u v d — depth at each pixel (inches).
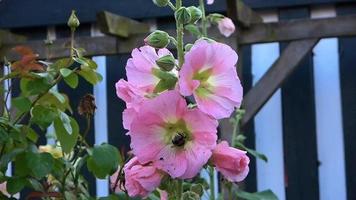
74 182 64.9
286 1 169.9
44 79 64.7
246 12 146.9
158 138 45.3
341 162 170.1
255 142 173.5
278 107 172.9
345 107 169.8
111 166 62.6
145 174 46.1
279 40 148.0
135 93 47.0
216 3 170.9
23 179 63.2
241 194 103.0
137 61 48.1
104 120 179.2
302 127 171.8
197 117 44.9
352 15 146.3
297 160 171.8
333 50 170.9
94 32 179.6
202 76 45.9
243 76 173.2
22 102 63.8
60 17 180.7
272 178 172.9
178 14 48.8
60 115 63.9
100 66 180.1
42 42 157.3
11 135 63.4
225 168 45.8
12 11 182.4
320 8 169.6
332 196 170.4
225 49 45.7
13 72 65.0
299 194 171.3
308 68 171.6
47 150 73.3
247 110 148.0
